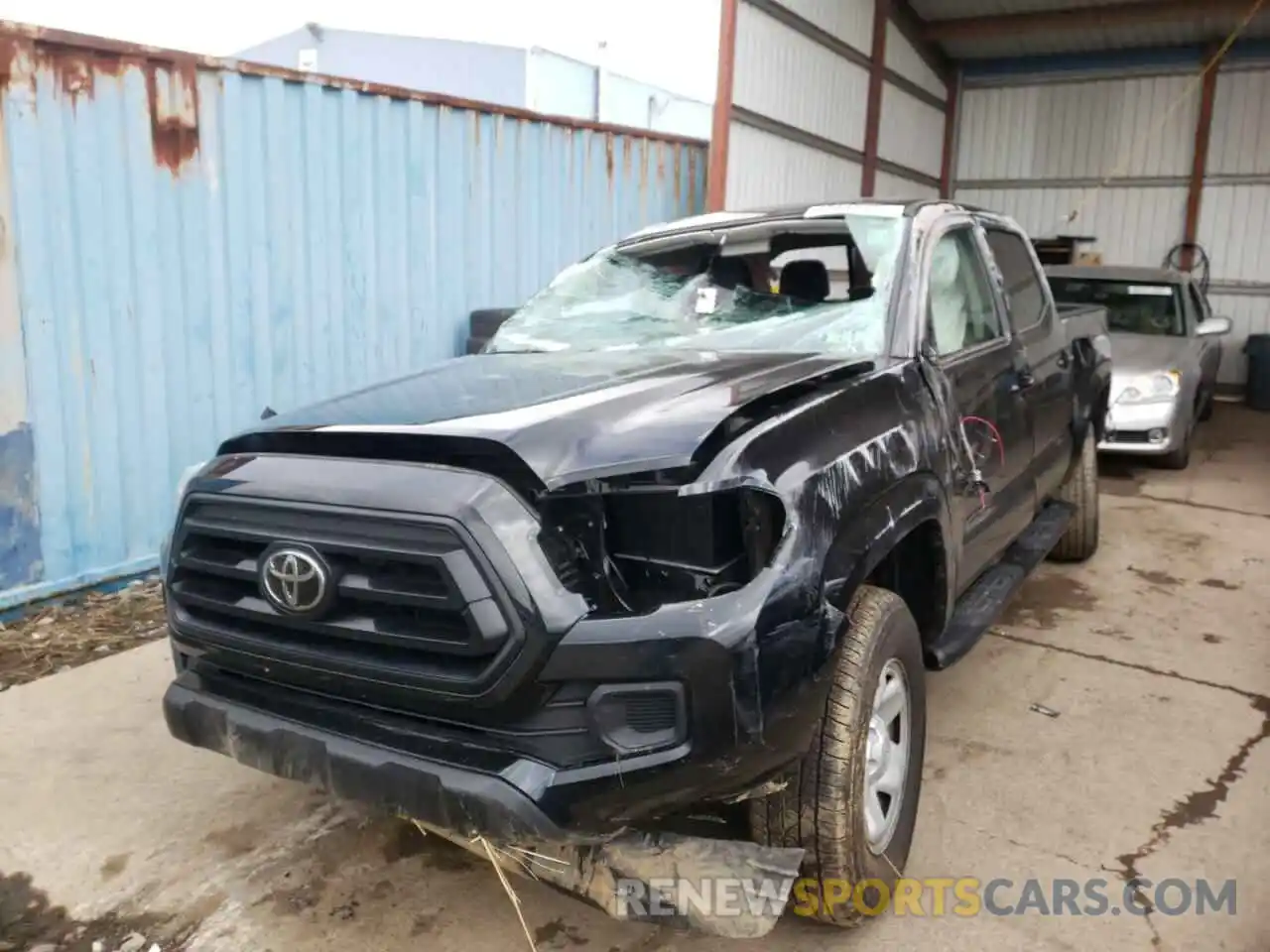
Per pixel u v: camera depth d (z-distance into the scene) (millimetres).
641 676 2111
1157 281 9453
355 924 2820
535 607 2113
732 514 2332
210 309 5684
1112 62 14438
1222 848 3105
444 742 2225
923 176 15094
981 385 3691
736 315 3748
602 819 2172
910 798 2895
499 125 7484
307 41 22156
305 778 2354
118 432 5305
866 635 2578
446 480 2250
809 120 11477
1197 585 5664
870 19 12547
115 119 5113
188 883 3006
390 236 6727
